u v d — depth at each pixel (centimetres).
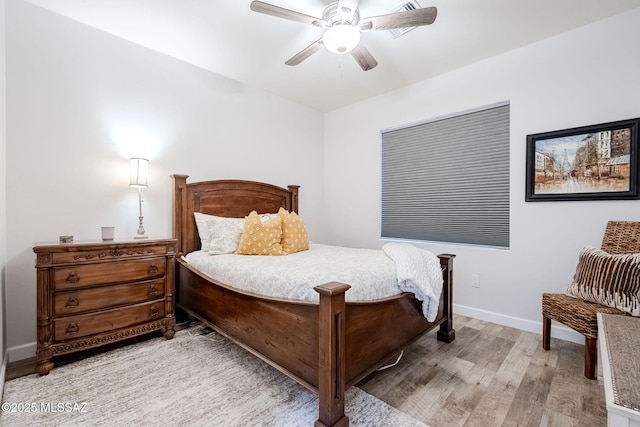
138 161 256
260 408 157
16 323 212
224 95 335
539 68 261
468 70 303
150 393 169
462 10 219
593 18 230
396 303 190
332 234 439
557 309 212
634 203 220
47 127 226
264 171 374
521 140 271
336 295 138
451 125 326
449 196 328
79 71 240
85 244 203
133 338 244
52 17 228
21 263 214
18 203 213
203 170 318
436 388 177
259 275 188
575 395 170
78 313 201
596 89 234
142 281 229
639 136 216
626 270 187
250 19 233
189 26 243
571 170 244
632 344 126
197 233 301
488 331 266
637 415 85
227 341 240
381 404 162
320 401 140
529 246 267
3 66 197
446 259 243
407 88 354
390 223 382
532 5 214
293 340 160
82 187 242
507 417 152
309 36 255
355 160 411
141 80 274
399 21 191
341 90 369
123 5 219
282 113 394
